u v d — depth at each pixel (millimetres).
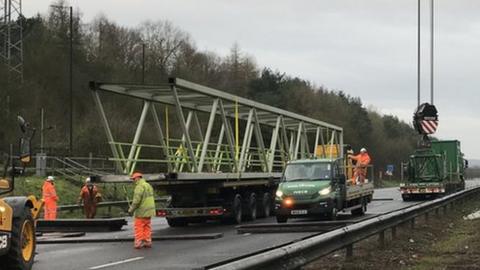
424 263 12188
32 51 69875
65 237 19719
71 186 39125
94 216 27125
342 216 26688
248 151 26438
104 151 54531
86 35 88188
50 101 63969
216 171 24344
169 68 93812
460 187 49031
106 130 20781
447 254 13484
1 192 11680
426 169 41281
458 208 28344
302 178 23844
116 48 89625
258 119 28766
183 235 18953
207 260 13383
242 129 30203
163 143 22719
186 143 20953
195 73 95188
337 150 35562
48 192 24516
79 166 44750
